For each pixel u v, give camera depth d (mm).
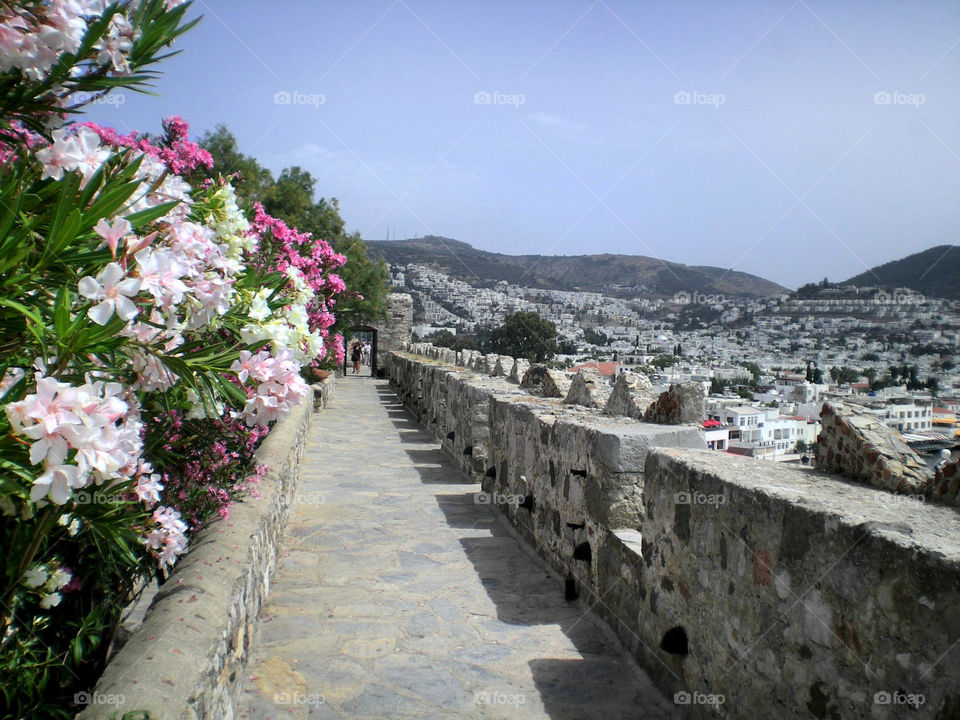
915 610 2121
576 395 7180
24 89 2127
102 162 2199
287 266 4137
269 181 27297
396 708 3568
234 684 3377
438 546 6547
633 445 4648
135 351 2424
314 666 4008
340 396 23453
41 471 1833
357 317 31750
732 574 3105
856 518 2418
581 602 5152
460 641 4441
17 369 2074
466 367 14273
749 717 2963
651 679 3914
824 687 2514
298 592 5223
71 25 1988
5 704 2514
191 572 3391
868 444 3012
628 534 4566
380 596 5207
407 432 14773
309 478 9641
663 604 3785
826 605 2502
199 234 2803
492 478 8094
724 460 3602
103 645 3395
